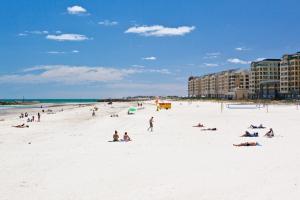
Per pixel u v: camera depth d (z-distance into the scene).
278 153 27.95
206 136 42.28
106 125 61.56
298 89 181.50
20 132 50.50
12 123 68.25
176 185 18.61
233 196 16.31
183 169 22.64
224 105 153.88
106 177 20.86
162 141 38.25
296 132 45.00
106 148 33.25
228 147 32.41
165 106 129.12
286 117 76.62
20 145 36.09
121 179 20.28
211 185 18.36
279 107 127.31
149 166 23.91
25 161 26.42
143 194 17.11
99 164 24.91
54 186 18.97
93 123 66.81
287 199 15.56
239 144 33.31
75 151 31.41
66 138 42.41
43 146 35.12
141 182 19.47
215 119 72.88
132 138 41.69
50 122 70.56
